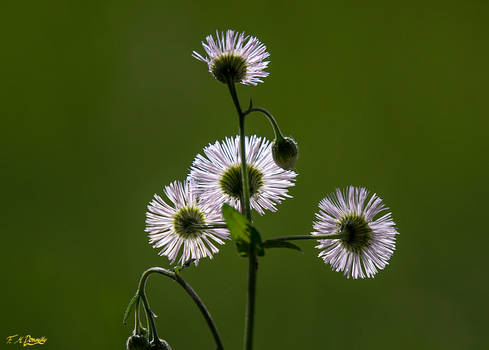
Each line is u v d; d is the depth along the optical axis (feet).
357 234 1.73
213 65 1.71
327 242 1.74
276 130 1.72
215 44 1.71
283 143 1.72
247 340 1.63
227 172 1.74
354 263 1.73
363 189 1.74
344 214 1.74
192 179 1.74
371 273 1.74
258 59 1.71
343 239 1.73
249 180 1.74
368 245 1.73
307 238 1.66
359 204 1.73
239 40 1.71
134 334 1.71
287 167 1.73
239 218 1.63
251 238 1.64
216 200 1.74
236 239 1.64
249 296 1.64
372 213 1.73
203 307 1.67
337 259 1.74
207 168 1.74
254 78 1.71
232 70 1.70
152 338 1.71
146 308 1.70
